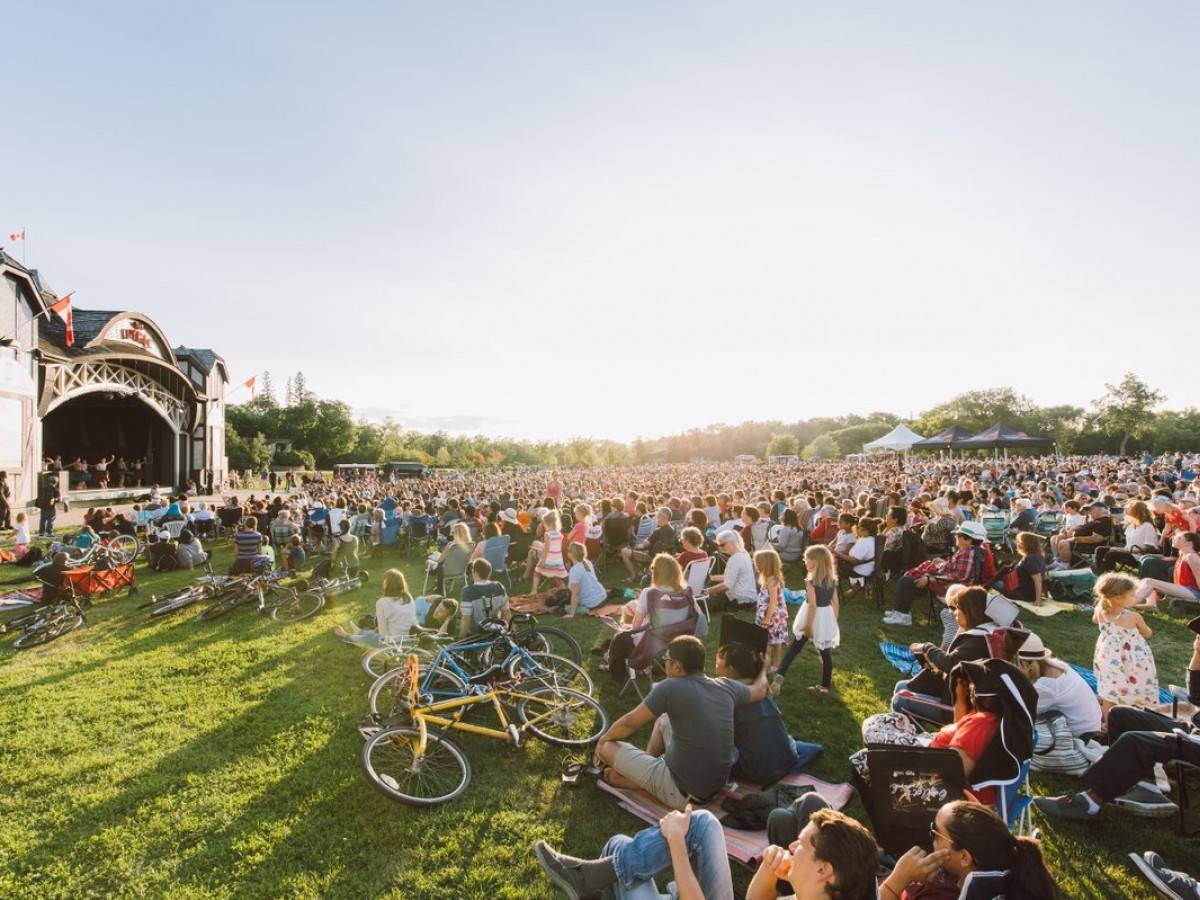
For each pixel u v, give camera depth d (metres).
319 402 84.06
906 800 3.23
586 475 48.78
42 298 21.92
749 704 4.53
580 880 2.95
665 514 11.47
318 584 9.66
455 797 4.45
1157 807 4.04
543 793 4.53
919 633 8.24
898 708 4.74
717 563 11.13
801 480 27.36
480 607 6.18
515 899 3.51
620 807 4.34
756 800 4.02
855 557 9.64
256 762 4.95
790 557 11.35
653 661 6.14
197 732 5.44
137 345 28.34
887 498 14.91
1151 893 3.46
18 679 6.67
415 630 7.00
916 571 8.66
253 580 9.39
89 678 6.69
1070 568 10.10
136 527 16.61
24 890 3.60
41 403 22.50
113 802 4.41
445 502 17.92
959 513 11.04
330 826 4.15
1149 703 4.95
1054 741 4.44
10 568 12.73
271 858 3.85
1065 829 4.00
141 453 35.69
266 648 7.66
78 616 8.59
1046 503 15.95
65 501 24.02
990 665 3.60
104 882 3.68
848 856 2.29
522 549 12.78
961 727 3.55
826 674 6.24
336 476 58.56
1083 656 7.12
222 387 38.91
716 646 7.89
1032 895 2.34
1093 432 83.62
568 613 8.84
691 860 2.86
